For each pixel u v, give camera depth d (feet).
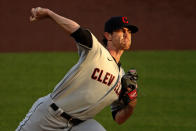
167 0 257.75
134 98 53.21
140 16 246.68
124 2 253.85
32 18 48.26
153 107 114.62
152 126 97.96
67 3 248.93
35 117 53.11
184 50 210.38
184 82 142.41
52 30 227.40
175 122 101.60
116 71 51.62
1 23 232.53
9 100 117.08
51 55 183.42
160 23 242.58
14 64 164.45
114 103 56.54
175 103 118.62
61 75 148.05
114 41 52.16
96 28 231.30
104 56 50.01
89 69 49.96
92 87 50.57
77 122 52.85
